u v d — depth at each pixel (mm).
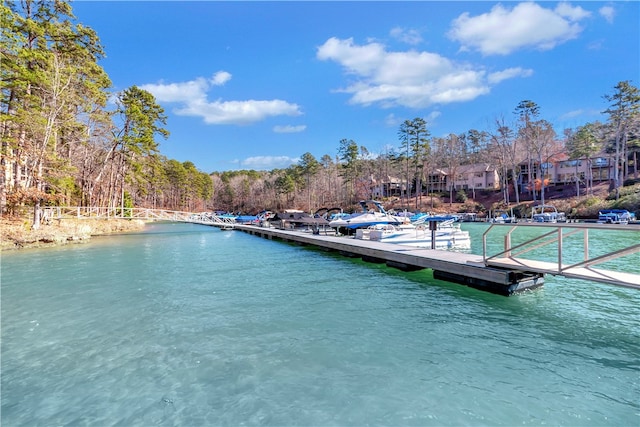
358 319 6562
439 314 6820
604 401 3793
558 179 50375
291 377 4367
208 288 9172
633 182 39875
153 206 63625
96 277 10617
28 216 20984
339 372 4488
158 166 40906
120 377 4391
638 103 39094
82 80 24156
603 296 7871
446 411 3631
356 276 10711
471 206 49344
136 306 7473
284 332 5906
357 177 65812
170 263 13375
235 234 29891
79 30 23922
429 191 63219
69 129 23812
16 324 6336
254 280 10195
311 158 67562
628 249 5699
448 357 4898
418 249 12570
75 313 6980
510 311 6926
